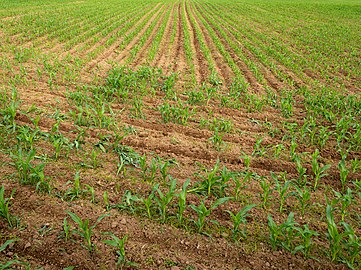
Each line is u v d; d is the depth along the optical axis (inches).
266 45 642.8
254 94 338.6
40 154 192.4
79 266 122.9
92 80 354.9
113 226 143.4
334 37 756.0
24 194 156.9
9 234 133.3
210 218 155.3
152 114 275.6
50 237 133.7
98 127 236.4
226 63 482.6
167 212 155.6
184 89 352.5
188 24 901.8
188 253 133.8
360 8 1417.3
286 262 132.7
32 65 390.9
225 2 1782.7
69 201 156.2
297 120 287.4
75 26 711.1
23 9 941.2
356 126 266.2
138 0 1701.5
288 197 174.7
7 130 211.9
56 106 268.8
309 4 1625.2
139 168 190.7
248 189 179.5
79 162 189.9
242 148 227.5
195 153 215.3
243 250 137.1
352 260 132.0
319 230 152.3
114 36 617.6
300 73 449.4
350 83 417.7
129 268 124.2
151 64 451.8
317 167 185.9
